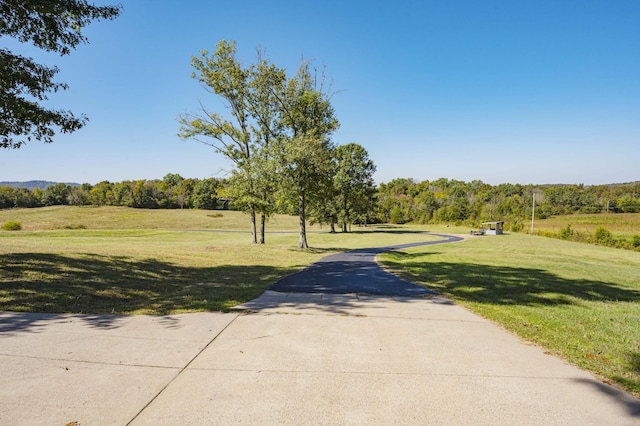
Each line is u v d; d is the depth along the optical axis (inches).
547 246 1487.5
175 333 210.5
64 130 368.2
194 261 593.9
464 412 129.6
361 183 2171.5
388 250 1063.0
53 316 238.1
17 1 322.0
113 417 119.6
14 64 329.1
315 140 899.4
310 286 401.1
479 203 3668.8
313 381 151.9
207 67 938.7
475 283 456.8
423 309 293.0
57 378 147.5
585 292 435.2
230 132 959.6
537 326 249.4
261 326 229.9
